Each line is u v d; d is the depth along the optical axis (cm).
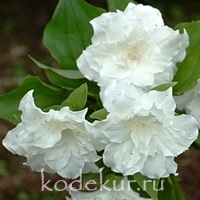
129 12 32
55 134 31
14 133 31
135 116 29
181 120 30
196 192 84
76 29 36
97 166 32
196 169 85
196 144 35
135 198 33
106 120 29
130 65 32
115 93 30
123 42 32
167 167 31
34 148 31
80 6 36
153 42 32
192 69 32
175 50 32
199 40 33
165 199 35
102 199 33
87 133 30
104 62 32
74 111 30
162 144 30
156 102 30
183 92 32
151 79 31
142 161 30
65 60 36
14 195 84
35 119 30
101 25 32
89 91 34
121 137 30
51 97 35
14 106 34
